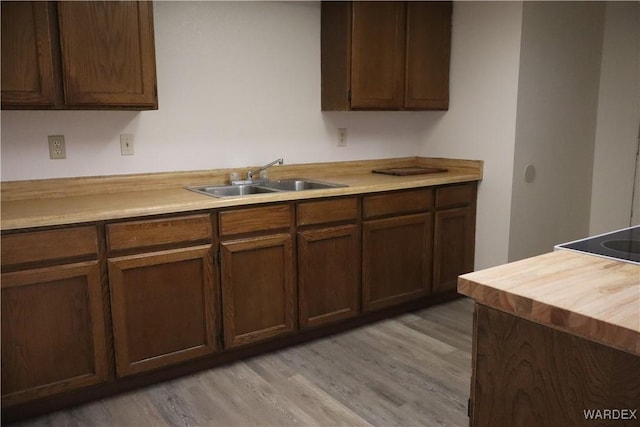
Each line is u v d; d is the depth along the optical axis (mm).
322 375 2488
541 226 3512
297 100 3295
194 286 2408
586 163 3750
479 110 3424
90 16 2256
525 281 1129
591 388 999
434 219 3277
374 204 2969
